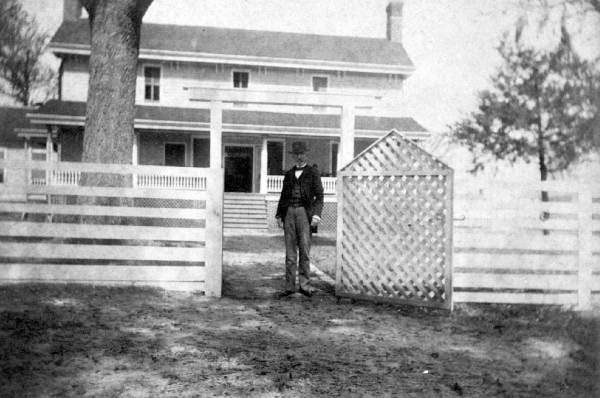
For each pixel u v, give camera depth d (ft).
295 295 23.63
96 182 28.50
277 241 49.03
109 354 14.38
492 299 21.89
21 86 81.46
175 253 22.84
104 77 29.09
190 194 22.47
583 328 17.70
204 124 69.21
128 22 29.43
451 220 20.58
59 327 16.52
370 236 22.88
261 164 70.64
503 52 46.06
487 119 49.42
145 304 20.15
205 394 11.94
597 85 38.19
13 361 13.39
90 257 22.27
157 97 75.25
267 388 12.40
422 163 21.42
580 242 21.91
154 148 74.23
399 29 86.07
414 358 15.01
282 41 81.76
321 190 23.34
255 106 76.54
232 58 75.10
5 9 67.77
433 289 21.17
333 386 12.67
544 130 40.50
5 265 21.62
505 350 15.81
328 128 70.74
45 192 21.48
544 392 12.51
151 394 11.82
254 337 16.63
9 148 80.23
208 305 20.74
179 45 74.84
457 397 12.21
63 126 68.69
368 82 79.71
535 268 22.31
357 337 17.03
